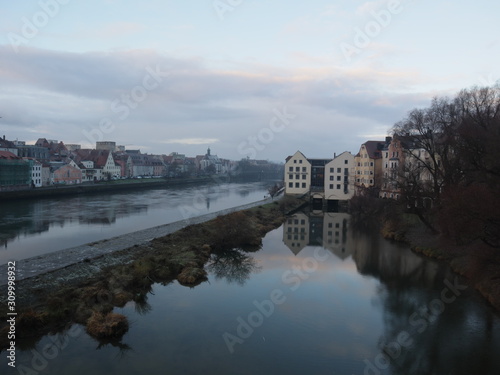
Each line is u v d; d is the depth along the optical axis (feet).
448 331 77.87
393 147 265.54
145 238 148.56
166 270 109.60
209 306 88.79
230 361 64.80
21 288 86.89
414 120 162.09
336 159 301.43
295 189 325.21
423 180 187.83
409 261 132.05
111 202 297.33
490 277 99.50
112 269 105.60
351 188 300.61
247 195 393.29
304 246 157.48
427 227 171.63
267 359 65.98
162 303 89.86
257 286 104.22
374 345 72.13
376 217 241.96
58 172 374.84
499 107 129.18
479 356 68.39
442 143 149.18
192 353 67.05
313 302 92.89
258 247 154.61
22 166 320.70
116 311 83.76
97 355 65.31
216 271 118.11
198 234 161.27
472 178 124.77
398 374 62.34
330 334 76.23
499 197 92.48
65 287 90.43
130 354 65.87
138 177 554.46
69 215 222.89
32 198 294.87
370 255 140.97
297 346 70.90
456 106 150.51
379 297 96.58
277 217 232.73
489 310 87.92
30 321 71.56
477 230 90.07
